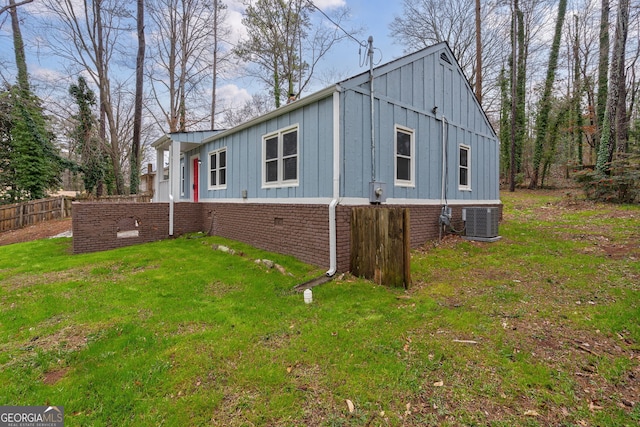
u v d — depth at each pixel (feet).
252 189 26.04
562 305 11.80
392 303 12.98
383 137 20.57
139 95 55.77
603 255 17.90
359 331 10.38
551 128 61.05
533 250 20.18
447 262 18.92
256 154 25.48
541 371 7.90
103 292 14.96
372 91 19.53
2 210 37.96
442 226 25.40
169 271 18.42
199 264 19.93
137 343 9.87
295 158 21.35
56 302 13.65
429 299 13.15
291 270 18.29
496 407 6.79
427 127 24.36
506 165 69.51
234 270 18.42
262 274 17.57
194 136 33.17
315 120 19.38
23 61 48.67
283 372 8.23
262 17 62.34
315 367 8.45
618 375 7.68
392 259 15.29
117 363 8.74
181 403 7.06
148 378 8.00
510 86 66.18
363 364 8.50
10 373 8.33
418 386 7.54
